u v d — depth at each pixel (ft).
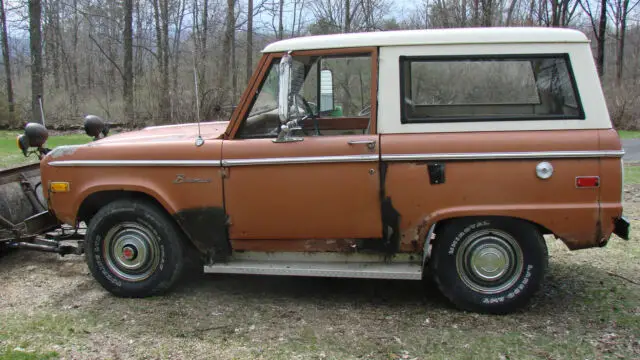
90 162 13.82
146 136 15.06
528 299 12.92
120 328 12.51
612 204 12.23
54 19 90.27
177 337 12.06
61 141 56.24
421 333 12.20
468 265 13.02
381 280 15.65
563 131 12.30
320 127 14.16
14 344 11.66
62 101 76.69
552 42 12.42
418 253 13.20
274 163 12.84
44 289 15.02
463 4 66.18
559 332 12.20
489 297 12.98
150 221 13.76
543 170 12.21
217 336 12.11
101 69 91.91
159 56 66.03
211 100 62.13
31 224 16.28
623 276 15.75
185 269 16.51
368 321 12.87
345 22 75.56
